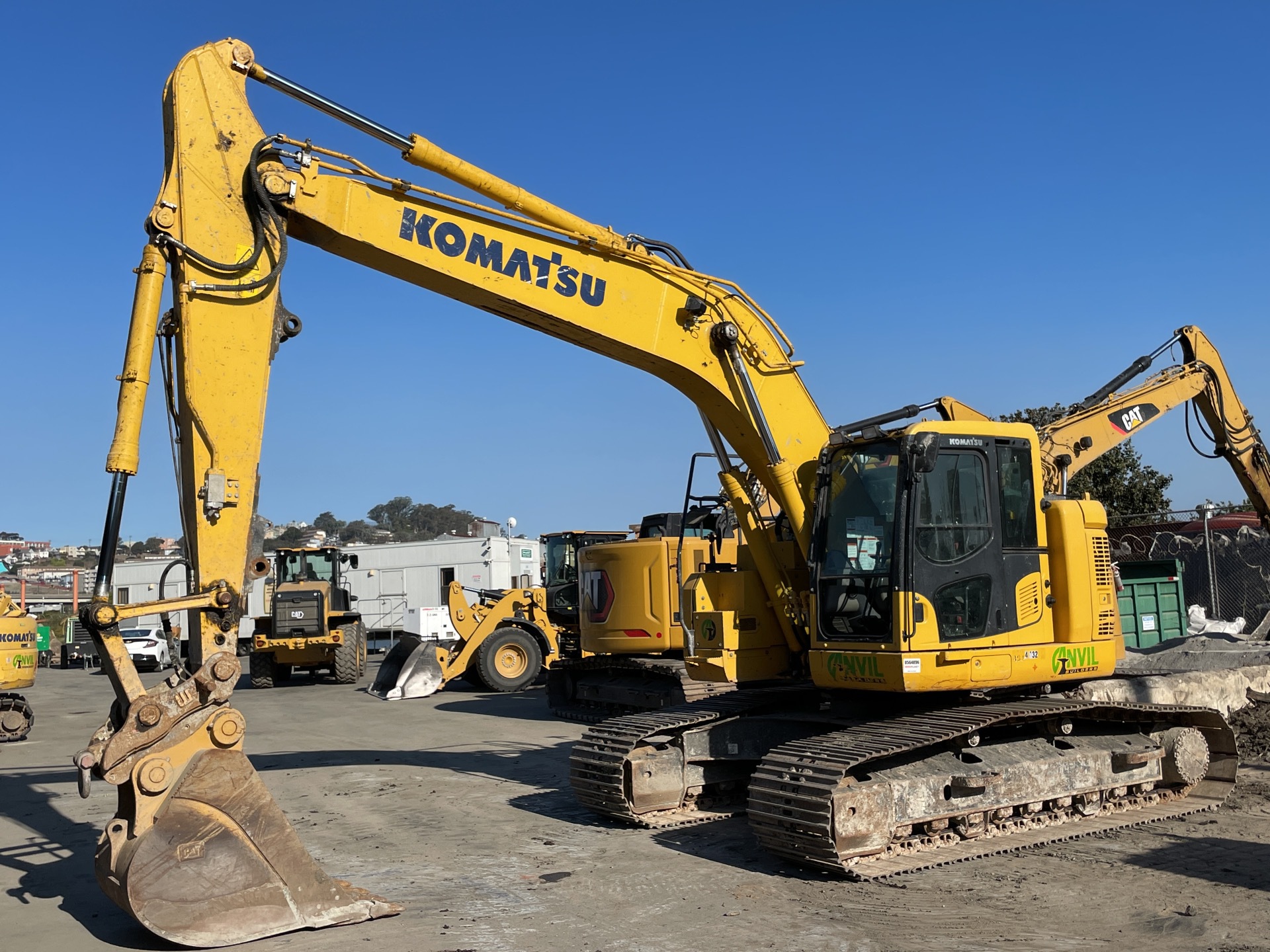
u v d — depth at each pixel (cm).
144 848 568
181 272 645
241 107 678
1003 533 802
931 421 779
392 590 4275
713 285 864
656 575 1448
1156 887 655
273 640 2355
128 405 614
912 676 743
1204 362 1265
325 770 1177
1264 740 1121
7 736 1506
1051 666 809
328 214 707
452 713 1730
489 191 755
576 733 1437
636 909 635
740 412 868
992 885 667
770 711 912
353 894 624
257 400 659
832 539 822
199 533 636
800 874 707
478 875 723
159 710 583
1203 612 1777
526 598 2098
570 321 795
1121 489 2862
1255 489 1305
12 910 672
